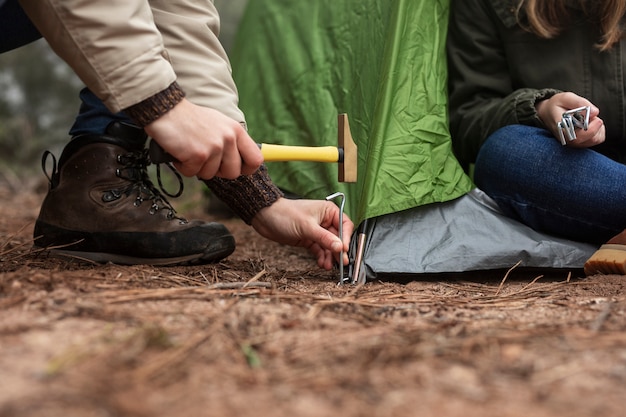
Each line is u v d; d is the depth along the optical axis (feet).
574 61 6.16
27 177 16.97
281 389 2.52
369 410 2.35
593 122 5.53
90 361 2.65
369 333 3.21
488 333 3.22
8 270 4.54
